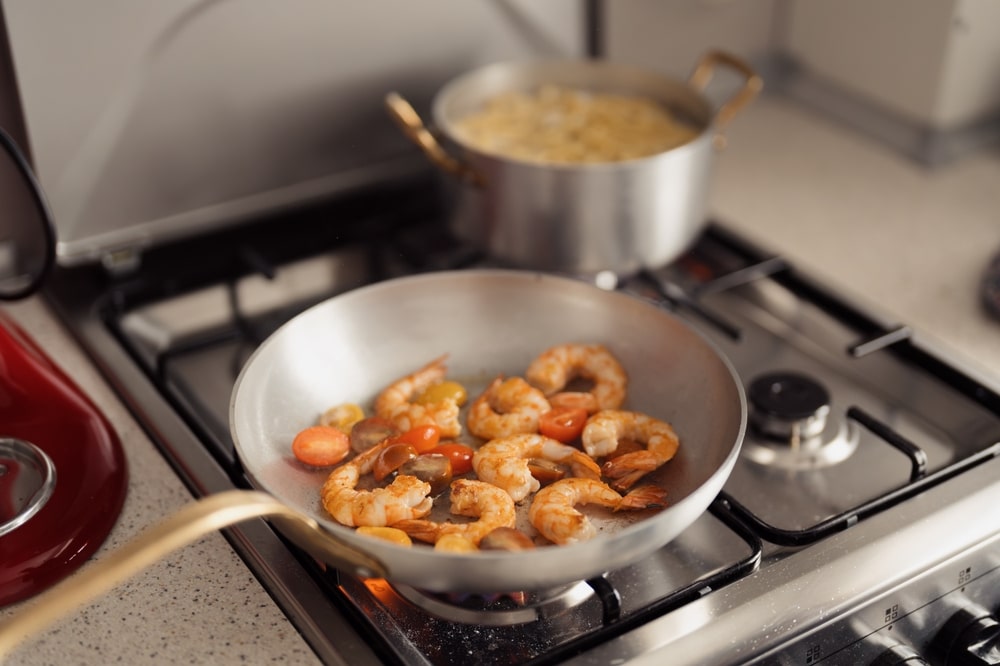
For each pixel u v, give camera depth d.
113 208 1.09
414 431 0.87
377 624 0.78
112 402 0.95
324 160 1.18
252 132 1.13
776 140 1.30
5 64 1.01
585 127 1.14
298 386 0.91
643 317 0.93
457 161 1.05
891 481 0.90
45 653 0.77
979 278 1.09
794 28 1.34
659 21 1.28
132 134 1.08
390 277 1.11
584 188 1.01
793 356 1.04
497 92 1.21
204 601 0.80
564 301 0.95
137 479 0.88
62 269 1.09
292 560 0.81
